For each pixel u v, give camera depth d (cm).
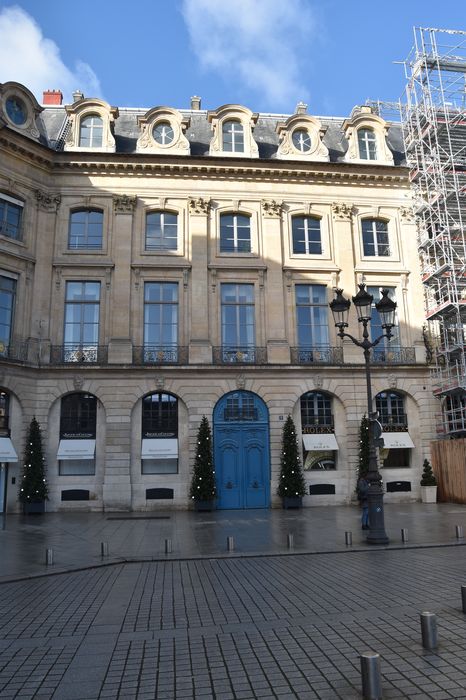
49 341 2508
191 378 2531
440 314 2708
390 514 2094
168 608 828
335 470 2581
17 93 2586
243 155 2822
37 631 729
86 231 2670
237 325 2667
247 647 645
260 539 1530
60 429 2455
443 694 499
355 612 773
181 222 2720
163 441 2486
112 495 2391
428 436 2656
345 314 2722
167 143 2809
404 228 2883
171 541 1452
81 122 2755
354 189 2881
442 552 1277
